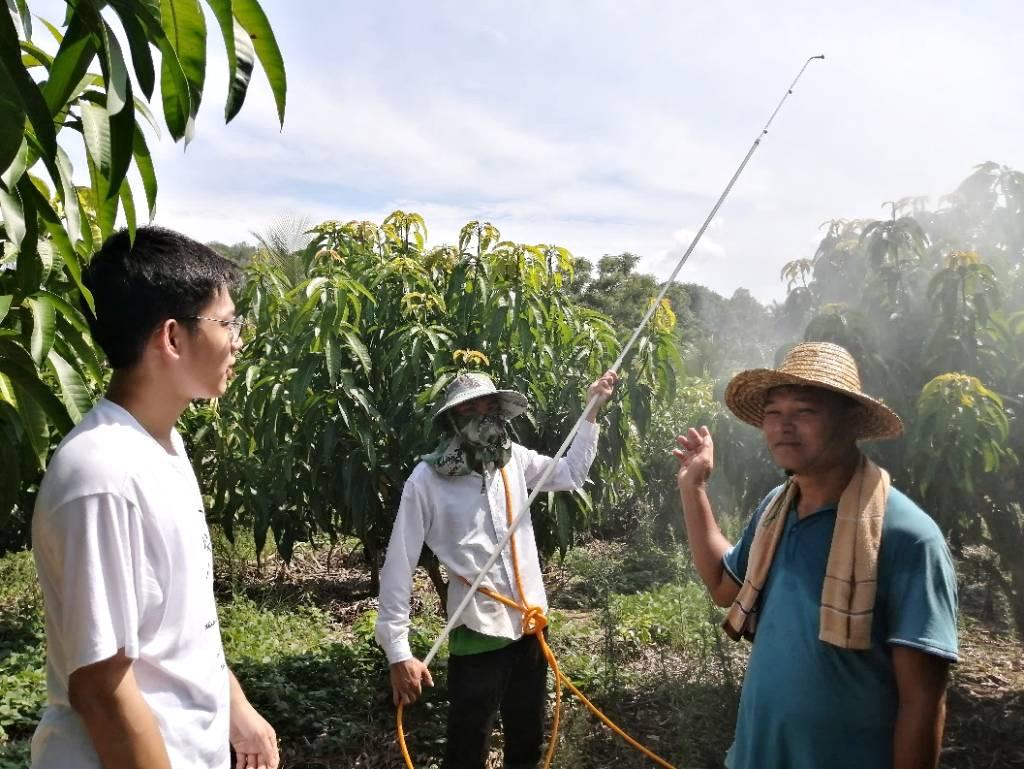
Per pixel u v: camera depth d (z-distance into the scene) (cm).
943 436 341
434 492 320
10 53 129
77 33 152
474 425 317
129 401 162
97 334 160
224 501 603
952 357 368
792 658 188
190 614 158
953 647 171
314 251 523
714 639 439
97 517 142
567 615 609
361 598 679
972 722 389
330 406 451
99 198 182
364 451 453
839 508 187
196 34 155
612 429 479
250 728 194
